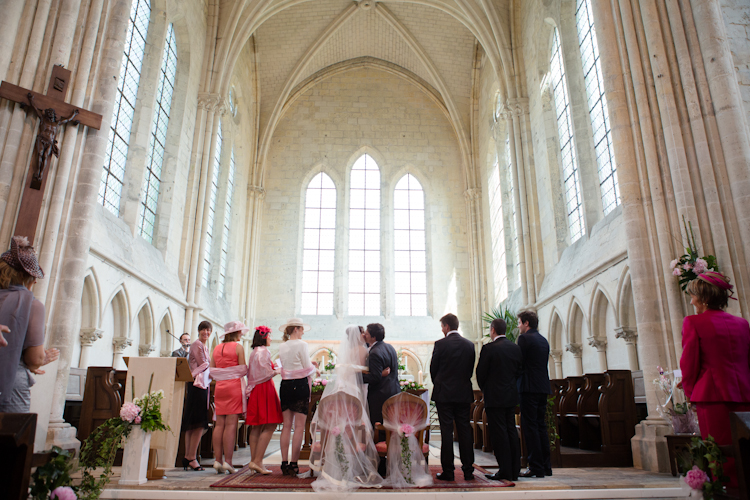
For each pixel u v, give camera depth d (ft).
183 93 51.34
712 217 26.25
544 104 52.34
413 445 20.18
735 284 25.04
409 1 66.13
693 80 28.27
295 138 81.25
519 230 55.11
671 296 27.37
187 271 51.13
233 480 20.94
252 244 74.18
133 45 42.96
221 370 24.49
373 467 20.24
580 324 44.52
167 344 47.21
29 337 14.19
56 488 13.75
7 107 25.31
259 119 78.54
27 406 14.12
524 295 53.47
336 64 82.99
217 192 64.28
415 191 80.84
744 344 14.98
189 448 25.39
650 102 29.84
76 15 28.84
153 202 46.88
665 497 18.76
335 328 73.00
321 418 20.31
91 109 29.04
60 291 26.37
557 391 35.81
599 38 33.01
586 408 31.91
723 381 14.58
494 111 70.64
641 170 29.78
